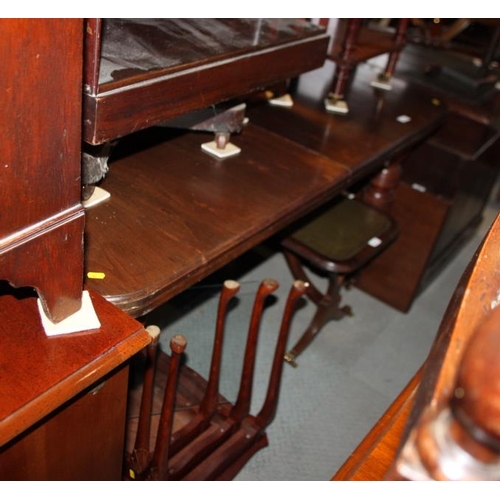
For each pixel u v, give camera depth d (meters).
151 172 1.21
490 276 0.40
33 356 0.73
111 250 0.98
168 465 1.27
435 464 0.31
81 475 0.94
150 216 1.08
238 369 1.50
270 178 1.28
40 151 0.62
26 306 0.80
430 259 2.16
